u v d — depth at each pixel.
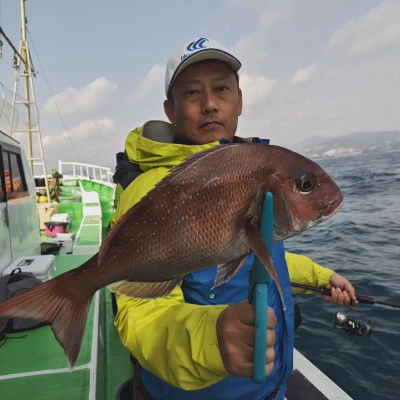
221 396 1.46
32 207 4.93
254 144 1.09
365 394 3.13
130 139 2.21
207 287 1.44
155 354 1.10
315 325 4.28
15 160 4.53
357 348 3.74
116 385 2.75
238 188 1.03
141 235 1.06
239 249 1.04
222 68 1.72
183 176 1.05
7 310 1.06
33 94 10.79
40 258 3.62
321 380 2.56
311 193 1.07
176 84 1.79
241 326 0.90
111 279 1.10
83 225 7.44
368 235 8.71
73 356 1.07
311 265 2.29
